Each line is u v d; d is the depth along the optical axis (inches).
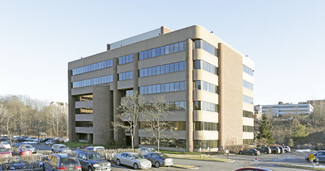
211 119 1888.5
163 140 1904.5
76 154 968.3
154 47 2027.6
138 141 2070.6
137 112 1961.1
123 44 2517.2
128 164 1037.8
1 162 967.0
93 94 2390.5
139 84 2112.5
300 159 1539.1
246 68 2623.0
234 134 2185.0
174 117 1844.2
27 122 4493.1
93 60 2613.2
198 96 1779.0
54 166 772.0
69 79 2923.2
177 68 1859.0
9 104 5147.6
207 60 1881.2
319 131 3924.7
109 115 2388.0
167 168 1058.1
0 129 3422.7
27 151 1387.8
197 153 1657.2
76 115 2876.5
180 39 1861.5
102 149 1412.4
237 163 1267.2
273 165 1214.3
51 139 2866.6
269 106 7190.0
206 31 1887.3
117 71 2313.0
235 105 2239.2
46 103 6663.4
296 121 4557.1
